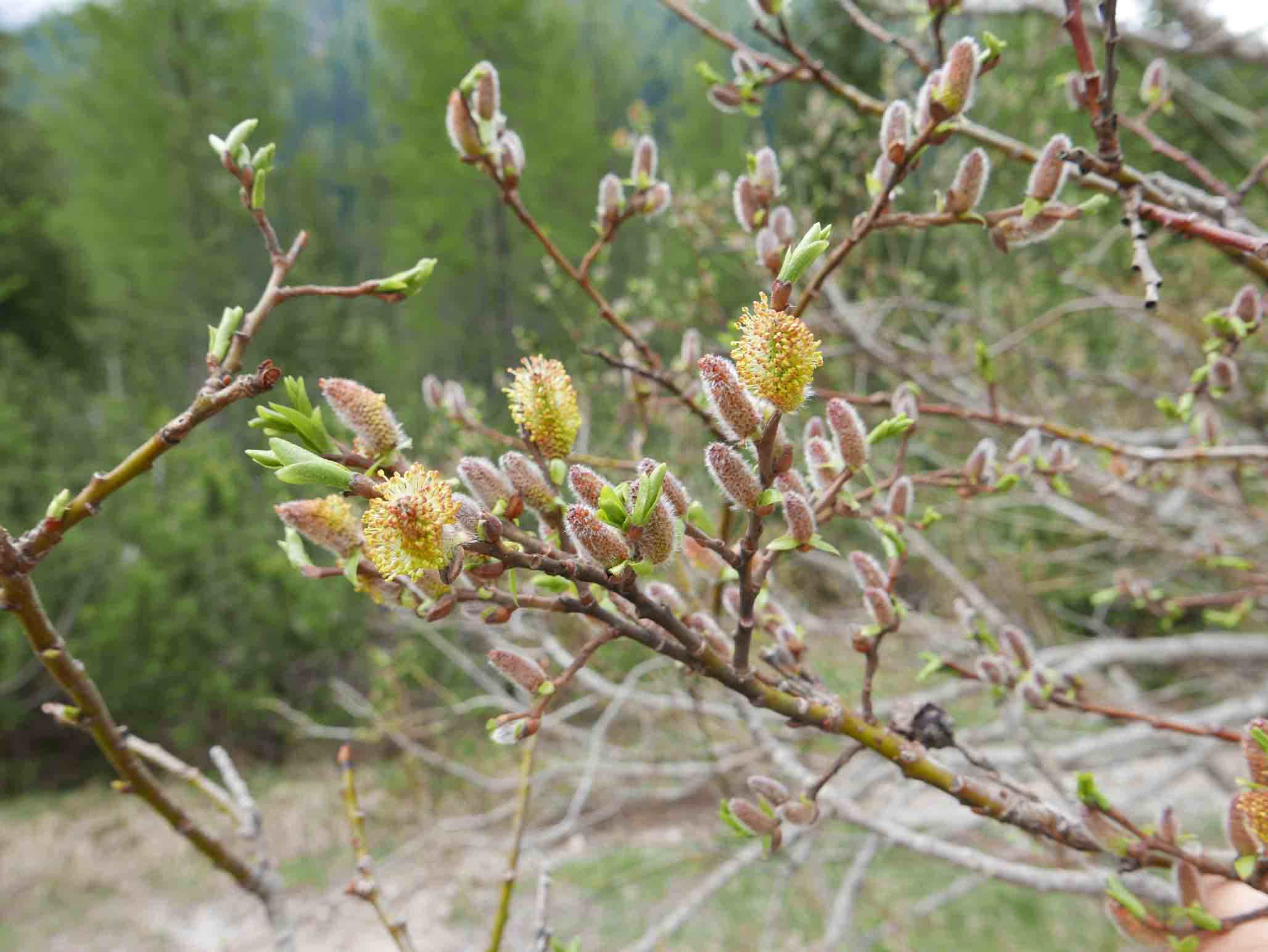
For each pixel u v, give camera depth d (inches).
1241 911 49.1
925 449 220.2
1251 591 119.6
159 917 318.3
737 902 272.2
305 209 906.1
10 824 377.7
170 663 402.3
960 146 181.8
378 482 38.1
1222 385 68.4
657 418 107.3
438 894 295.6
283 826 354.6
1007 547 271.4
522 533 36.4
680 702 161.3
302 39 967.6
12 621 405.1
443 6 685.9
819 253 32.7
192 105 813.9
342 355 765.3
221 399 38.3
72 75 823.1
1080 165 52.2
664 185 73.1
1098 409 229.1
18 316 698.8
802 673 47.8
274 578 415.2
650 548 35.4
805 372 33.9
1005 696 66.2
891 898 268.1
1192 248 218.1
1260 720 38.3
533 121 698.2
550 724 167.5
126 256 799.1
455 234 729.6
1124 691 192.7
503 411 132.6
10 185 730.2
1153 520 187.9
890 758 45.0
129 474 40.0
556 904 279.3
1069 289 268.2
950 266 249.6
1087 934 257.1
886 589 48.8
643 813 338.0
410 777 294.5
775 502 36.4
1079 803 45.4
